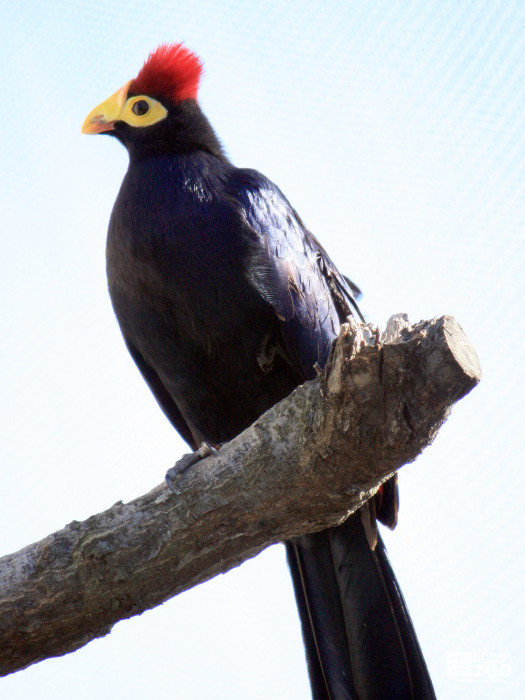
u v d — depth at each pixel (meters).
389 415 5.48
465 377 5.29
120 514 6.38
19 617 6.35
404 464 5.88
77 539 6.36
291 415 6.00
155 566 6.35
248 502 6.23
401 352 5.27
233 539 6.38
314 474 6.01
